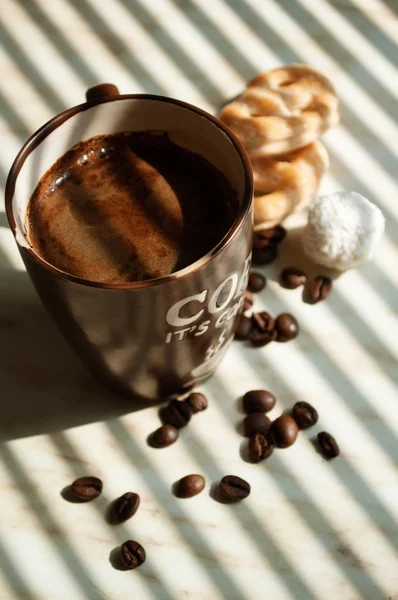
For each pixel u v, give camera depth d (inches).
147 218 19.1
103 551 19.7
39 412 20.8
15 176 18.2
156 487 20.2
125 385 20.1
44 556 19.7
